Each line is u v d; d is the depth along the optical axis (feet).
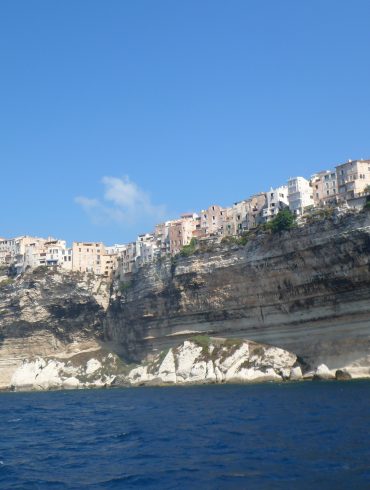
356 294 364.99
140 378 477.36
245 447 141.59
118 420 226.58
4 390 569.23
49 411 293.84
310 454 127.13
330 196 431.84
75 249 623.77
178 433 174.40
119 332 574.56
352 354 366.02
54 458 147.13
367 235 348.38
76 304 586.04
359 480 102.83
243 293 434.71
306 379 380.78
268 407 227.40
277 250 403.95
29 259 618.85
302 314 400.88
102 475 122.31
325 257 374.43
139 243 577.43
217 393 322.14
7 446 173.88
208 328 464.24
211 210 530.68
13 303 586.86
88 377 540.11
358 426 161.79
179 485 108.88
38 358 573.74
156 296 506.89
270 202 469.57
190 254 469.57
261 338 427.33
